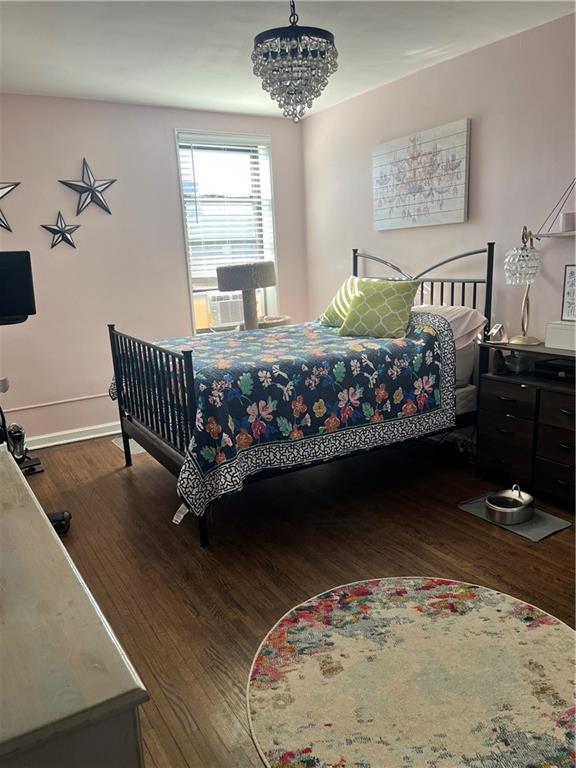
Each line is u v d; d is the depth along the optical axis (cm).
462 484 322
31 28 267
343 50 321
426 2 258
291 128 484
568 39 284
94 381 429
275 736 156
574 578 227
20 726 50
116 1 241
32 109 378
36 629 64
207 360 289
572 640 189
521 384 291
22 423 407
